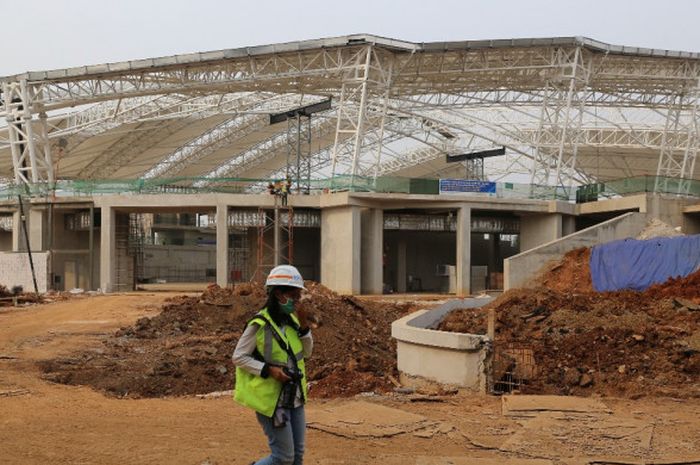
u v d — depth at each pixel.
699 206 44.56
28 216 53.31
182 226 78.75
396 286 56.25
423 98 61.25
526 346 18.14
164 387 17.06
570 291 32.19
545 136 56.66
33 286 49.12
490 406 13.17
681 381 15.28
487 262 60.59
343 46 47.56
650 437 10.51
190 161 79.94
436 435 10.65
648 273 31.88
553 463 9.09
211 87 52.31
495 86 56.72
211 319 26.33
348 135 71.81
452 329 23.05
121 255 52.25
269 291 6.61
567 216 50.34
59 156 63.53
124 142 73.81
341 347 22.48
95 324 28.58
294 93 56.44
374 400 13.79
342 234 47.50
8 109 55.34
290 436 6.43
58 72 52.62
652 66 53.91
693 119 56.66
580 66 50.56
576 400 13.28
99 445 9.76
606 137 67.19
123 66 50.88
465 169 81.12
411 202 48.16
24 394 14.30
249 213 49.72
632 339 17.73
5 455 9.17
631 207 45.47
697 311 21.05
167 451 9.42
